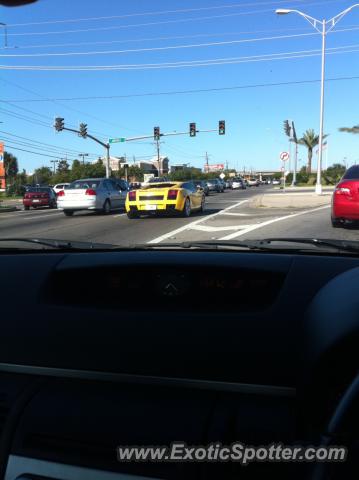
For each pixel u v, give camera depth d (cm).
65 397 177
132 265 268
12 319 234
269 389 173
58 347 210
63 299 254
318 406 153
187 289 258
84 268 271
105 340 211
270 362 185
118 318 227
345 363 152
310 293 229
